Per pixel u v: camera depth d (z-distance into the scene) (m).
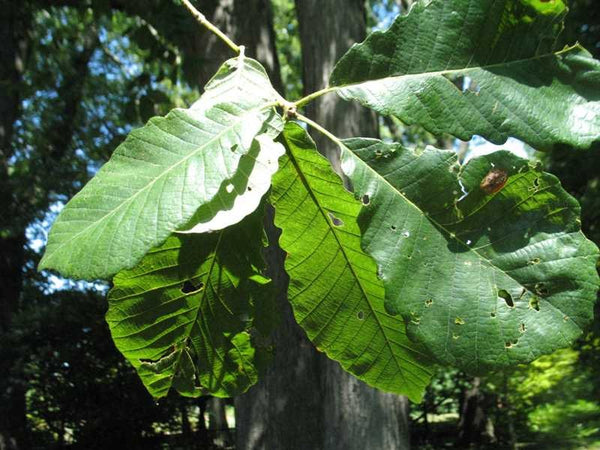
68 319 3.27
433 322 0.33
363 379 0.42
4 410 3.08
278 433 1.92
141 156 0.31
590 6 2.21
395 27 0.34
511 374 2.89
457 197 0.34
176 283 0.40
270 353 0.44
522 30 0.34
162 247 0.39
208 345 0.43
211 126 0.32
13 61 2.99
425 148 0.35
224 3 1.82
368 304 0.41
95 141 3.82
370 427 1.70
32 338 3.32
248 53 1.86
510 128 0.33
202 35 1.72
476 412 4.27
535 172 0.33
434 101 0.34
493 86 0.34
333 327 0.41
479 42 0.34
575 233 0.33
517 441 3.64
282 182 0.38
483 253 0.33
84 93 3.76
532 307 0.32
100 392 3.58
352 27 1.78
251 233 0.39
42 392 3.61
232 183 0.32
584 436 2.98
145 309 0.41
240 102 0.33
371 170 0.35
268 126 0.33
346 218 0.38
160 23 1.56
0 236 3.10
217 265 0.40
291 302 0.41
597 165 2.24
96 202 0.29
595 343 2.71
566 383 2.90
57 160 3.43
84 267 0.28
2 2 1.91
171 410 3.82
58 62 3.19
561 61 0.34
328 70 1.75
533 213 0.33
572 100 0.33
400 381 0.42
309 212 0.38
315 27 1.79
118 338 0.41
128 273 0.40
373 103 0.34
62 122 3.60
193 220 0.31
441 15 0.34
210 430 4.06
